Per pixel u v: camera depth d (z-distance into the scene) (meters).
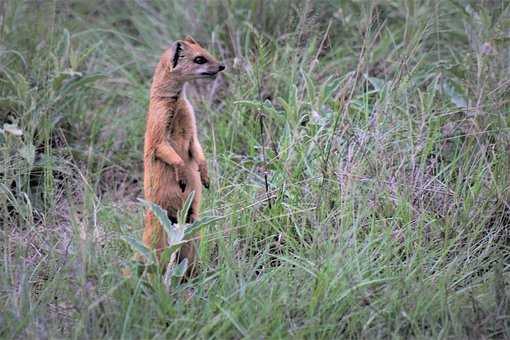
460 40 13.28
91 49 12.23
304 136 10.91
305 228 9.97
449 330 8.15
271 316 8.09
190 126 9.44
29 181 11.20
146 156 9.31
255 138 11.93
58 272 8.73
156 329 7.94
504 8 12.52
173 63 9.27
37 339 7.83
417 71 12.15
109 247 9.44
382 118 10.72
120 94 13.12
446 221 9.62
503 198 9.92
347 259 8.92
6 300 8.47
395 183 10.13
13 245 9.83
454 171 10.80
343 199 9.80
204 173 9.51
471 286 8.80
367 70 12.03
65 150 11.69
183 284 9.02
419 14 12.91
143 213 10.39
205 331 7.84
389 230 9.38
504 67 11.53
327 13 14.22
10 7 13.27
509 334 8.05
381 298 8.42
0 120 12.07
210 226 9.90
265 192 10.48
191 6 14.66
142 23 14.91
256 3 14.01
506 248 9.73
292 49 12.72
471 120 10.91
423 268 9.06
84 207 9.51
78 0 15.33
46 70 12.58
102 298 8.02
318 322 8.02
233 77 12.85
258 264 9.20
